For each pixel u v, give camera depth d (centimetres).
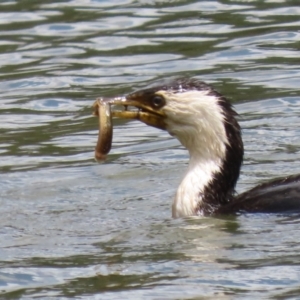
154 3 2483
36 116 1920
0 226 1404
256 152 1669
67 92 2016
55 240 1332
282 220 1326
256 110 1864
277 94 1930
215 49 2175
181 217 1412
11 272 1222
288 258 1210
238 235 1295
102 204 1492
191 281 1164
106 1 2517
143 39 2258
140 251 1266
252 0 2459
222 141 1438
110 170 1645
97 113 1471
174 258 1232
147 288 1152
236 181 1450
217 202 1425
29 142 1792
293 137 1727
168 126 1455
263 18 2330
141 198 1513
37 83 2067
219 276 1173
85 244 1309
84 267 1227
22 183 1600
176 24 2331
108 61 2152
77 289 1162
